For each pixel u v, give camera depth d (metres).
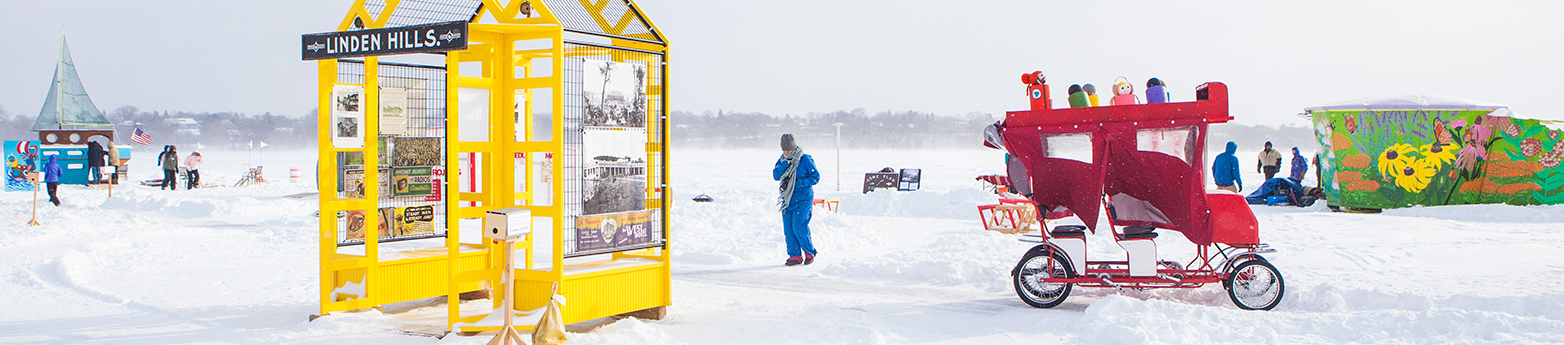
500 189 5.95
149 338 5.59
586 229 5.68
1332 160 16.92
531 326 5.43
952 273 8.21
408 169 6.70
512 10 5.70
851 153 111.81
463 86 5.55
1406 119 16.22
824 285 7.98
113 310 6.58
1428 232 11.92
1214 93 6.30
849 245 11.34
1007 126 6.72
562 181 5.45
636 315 6.23
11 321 6.16
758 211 15.29
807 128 190.38
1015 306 6.77
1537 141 15.91
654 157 6.17
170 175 27.83
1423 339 5.21
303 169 49.66
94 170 28.28
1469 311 5.52
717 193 25.28
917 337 5.66
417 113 6.74
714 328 5.87
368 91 6.08
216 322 6.07
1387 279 7.67
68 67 29.72
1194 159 6.35
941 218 16.59
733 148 168.38
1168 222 6.65
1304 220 13.74
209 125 179.50
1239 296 6.47
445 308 6.54
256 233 13.21
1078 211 6.54
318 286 7.72
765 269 9.09
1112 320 5.65
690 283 8.13
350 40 5.41
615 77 5.80
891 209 18.03
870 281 8.20
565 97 5.56
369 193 6.20
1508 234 11.62
